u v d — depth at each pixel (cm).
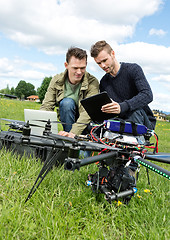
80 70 314
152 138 849
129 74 296
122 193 180
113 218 192
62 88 363
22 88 12438
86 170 294
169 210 213
